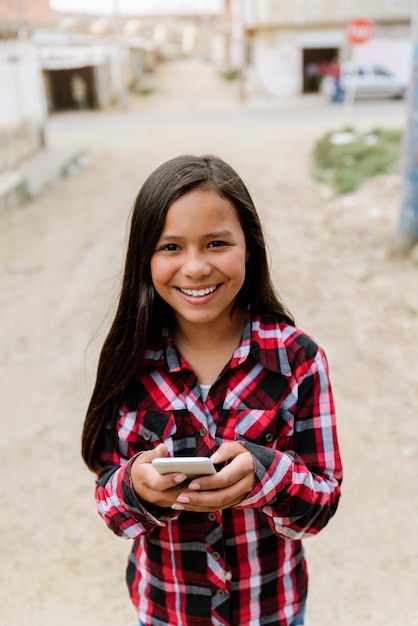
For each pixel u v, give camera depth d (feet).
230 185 4.04
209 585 4.27
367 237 24.13
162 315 4.40
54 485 11.46
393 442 12.07
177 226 3.94
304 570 4.70
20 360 16.63
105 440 4.50
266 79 87.56
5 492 11.28
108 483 4.14
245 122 59.88
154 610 4.54
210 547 4.19
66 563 9.62
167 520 4.02
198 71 135.44
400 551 9.46
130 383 4.38
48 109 85.10
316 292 19.88
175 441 4.23
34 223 31.04
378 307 18.29
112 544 10.00
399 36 82.94
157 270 4.07
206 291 4.04
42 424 13.48
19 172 38.68
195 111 75.46
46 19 46.52
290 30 84.02
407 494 10.66
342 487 10.87
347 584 8.92
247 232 4.27
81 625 8.48
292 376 4.24
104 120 70.08
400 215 21.16
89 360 16.33
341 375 14.74
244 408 4.18
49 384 15.24
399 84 72.02
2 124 39.06
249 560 4.27
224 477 3.54
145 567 4.55
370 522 10.08
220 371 4.34
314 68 87.56
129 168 42.73
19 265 24.61
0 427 13.44
